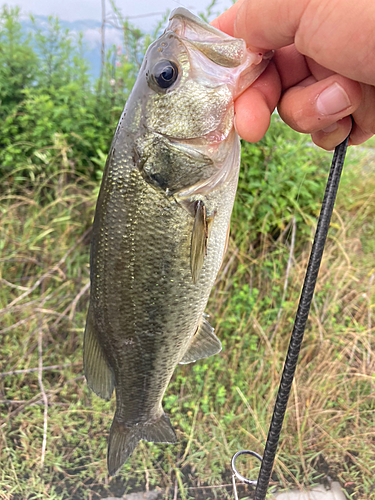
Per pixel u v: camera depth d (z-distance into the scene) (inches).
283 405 6.8
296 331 6.5
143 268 7.5
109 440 8.8
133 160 7.3
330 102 6.7
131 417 8.9
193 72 7.0
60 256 18.4
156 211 7.3
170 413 14.8
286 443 14.0
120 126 7.4
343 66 6.4
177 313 7.8
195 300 7.8
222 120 7.1
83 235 18.9
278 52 7.7
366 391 15.8
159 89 7.1
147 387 8.5
